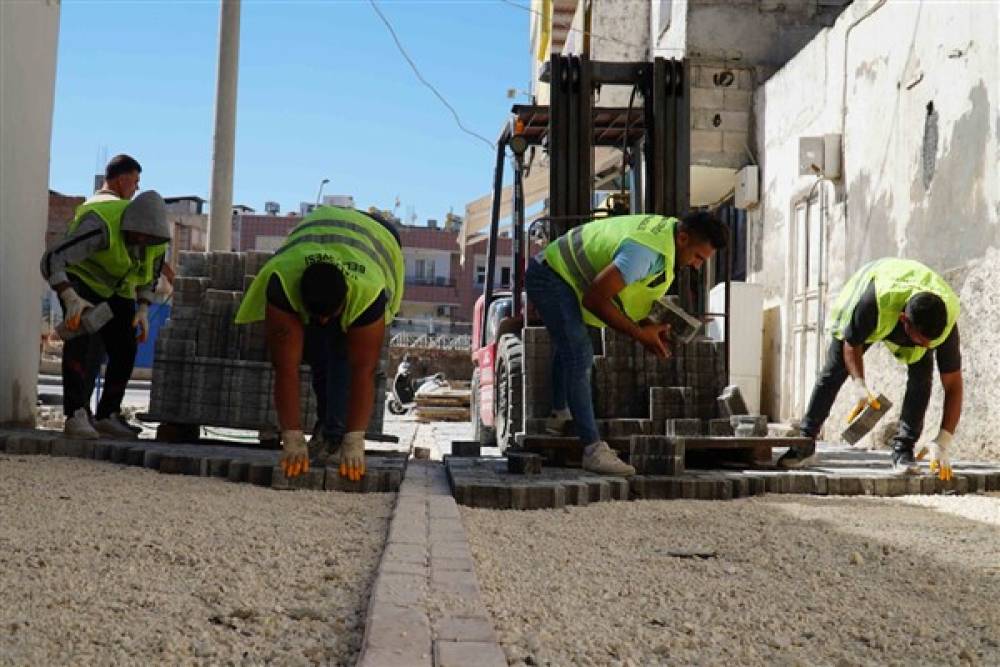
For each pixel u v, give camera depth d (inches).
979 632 119.8
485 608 117.1
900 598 135.3
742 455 286.2
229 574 133.0
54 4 334.0
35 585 122.6
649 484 232.5
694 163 593.3
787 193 528.7
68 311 259.0
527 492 206.8
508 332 394.3
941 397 346.6
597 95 383.6
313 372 243.3
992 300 321.1
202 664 98.0
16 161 306.7
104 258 269.4
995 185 322.7
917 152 381.7
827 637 116.0
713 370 302.8
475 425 510.0
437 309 2514.8
